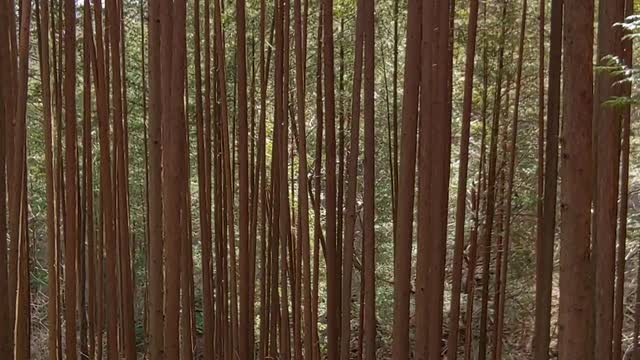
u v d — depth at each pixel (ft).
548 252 19.85
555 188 19.47
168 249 13.87
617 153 14.28
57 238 18.83
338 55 28.35
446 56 14.37
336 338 19.69
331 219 19.20
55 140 21.90
